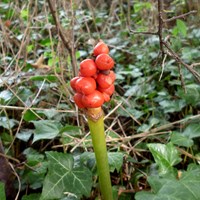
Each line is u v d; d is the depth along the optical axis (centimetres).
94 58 15
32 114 25
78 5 38
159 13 20
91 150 23
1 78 26
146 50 38
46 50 35
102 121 16
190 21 44
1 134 27
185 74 32
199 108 29
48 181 18
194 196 16
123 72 34
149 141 26
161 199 16
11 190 21
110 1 58
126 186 22
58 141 26
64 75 30
